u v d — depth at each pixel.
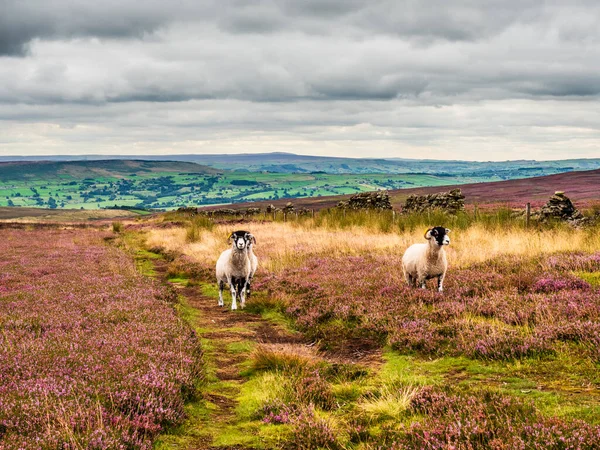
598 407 5.97
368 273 16.33
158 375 7.20
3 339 9.12
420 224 27.27
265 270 19.03
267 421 6.66
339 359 9.57
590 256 14.65
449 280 14.08
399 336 9.91
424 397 6.72
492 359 8.29
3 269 19.70
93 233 47.44
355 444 5.95
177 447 5.89
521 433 5.26
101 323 10.59
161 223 55.69
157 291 14.71
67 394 6.44
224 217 57.06
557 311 9.79
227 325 12.72
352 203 44.03
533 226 23.25
